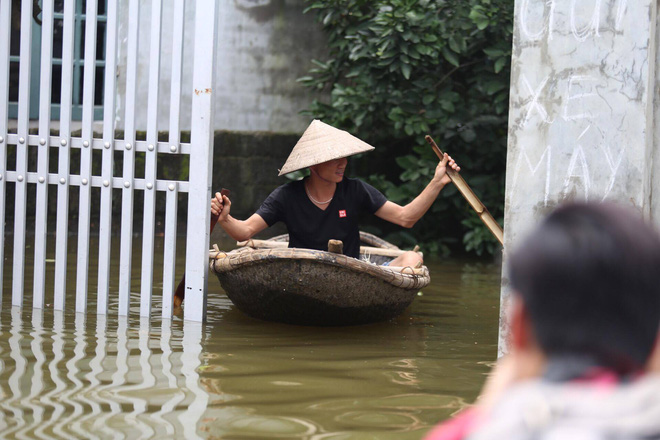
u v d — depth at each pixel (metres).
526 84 3.55
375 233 8.80
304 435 2.61
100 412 2.78
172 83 4.56
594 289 1.04
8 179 4.81
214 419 2.74
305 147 4.84
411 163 8.40
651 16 3.33
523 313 1.11
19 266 4.80
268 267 4.40
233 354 3.77
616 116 3.40
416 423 2.78
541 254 1.07
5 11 4.79
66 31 4.68
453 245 9.06
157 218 9.31
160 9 4.53
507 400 1.07
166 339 4.05
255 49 9.52
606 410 1.01
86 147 4.67
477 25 7.70
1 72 4.80
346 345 4.09
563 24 3.47
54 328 4.20
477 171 8.73
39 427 2.60
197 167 4.54
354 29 8.48
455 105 8.30
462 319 4.99
